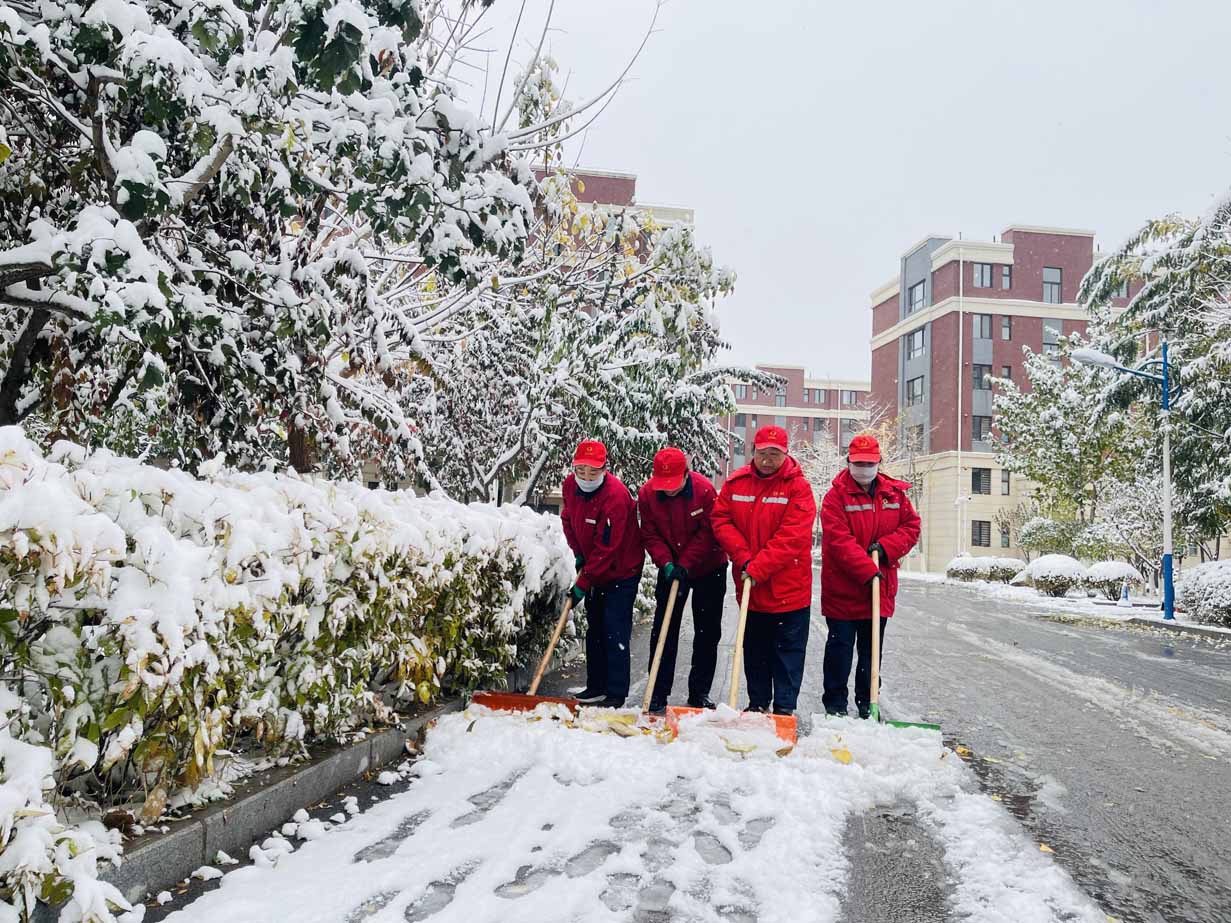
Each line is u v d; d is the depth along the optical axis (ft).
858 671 19.60
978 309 151.12
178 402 18.13
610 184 69.15
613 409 33.55
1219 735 19.98
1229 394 56.49
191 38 12.92
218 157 12.44
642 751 15.37
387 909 9.47
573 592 19.04
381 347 18.80
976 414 150.41
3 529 7.75
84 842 7.75
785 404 245.04
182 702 9.51
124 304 10.85
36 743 8.83
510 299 29.86
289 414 17.95
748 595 17.63
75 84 12.64
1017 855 11.78
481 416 33.94
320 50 10.94
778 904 9.91
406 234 14.10
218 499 10.95
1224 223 57.88
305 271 16.42
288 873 10.30
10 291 13.14
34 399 17.29
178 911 9.20
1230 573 50.75
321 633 12.82
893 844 12.05
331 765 13.24
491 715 17.02
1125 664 33.22
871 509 18.78
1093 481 93.50
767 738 15.44
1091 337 94.84
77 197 14.87
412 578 14.89
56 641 8.82
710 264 25.58
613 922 9.33
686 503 19.04
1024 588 86.84
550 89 21.59
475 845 11.29
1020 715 21.79
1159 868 11.67
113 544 8.52
